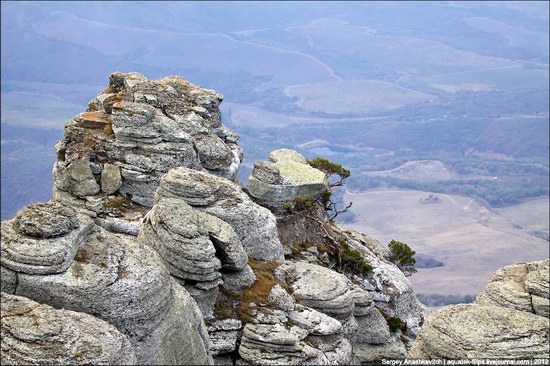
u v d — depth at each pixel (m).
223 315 37.34
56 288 28.30
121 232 45.25
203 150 52.78
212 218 39.41
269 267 42.91
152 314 29.38
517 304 36.31
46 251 28.64
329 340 38.69
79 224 30.58
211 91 58.97
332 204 61.22
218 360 36.41
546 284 36.28
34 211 29.73
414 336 51.28
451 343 33.38
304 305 40.91
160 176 48.50
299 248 52.88
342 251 54.16
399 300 53.38
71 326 26.75
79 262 29.38
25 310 26.83
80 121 50.84
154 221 36.69
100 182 48.06
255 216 44.44
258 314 37.91
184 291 32.75
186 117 54.09
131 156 48.62
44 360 25.45
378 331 47.00
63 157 50.25
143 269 30.06
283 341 36.06
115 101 53.94
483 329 33.81
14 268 28.31
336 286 42.50
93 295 28.47
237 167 54.88
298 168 56.88
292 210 54.69
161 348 29.41
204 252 36.16
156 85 56.44
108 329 27.28
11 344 25.70
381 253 62.25
